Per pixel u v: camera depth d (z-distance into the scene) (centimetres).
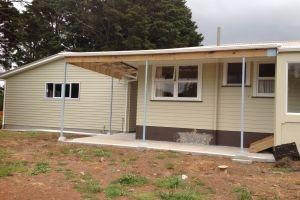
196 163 964
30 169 864
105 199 639
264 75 1239
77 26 3897
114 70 1623
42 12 3600
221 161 1009
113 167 902
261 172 874
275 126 1066
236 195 671
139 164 944
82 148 1199
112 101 1977
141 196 653
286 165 946
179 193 664
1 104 3194
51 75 2172
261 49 1073
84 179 774
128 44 3484
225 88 1292
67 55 1338
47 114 2175
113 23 3659
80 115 2062
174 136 1355
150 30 3675
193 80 1337
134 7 3575
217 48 1113
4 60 2844
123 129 1944
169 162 972
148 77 1411
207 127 1309
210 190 704
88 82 2052
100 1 3784
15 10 2605
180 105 1353
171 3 3972
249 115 1251
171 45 3759
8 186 710
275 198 651
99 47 3878
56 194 662
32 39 3694
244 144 1248
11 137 1528
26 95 2244
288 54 1056
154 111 1393
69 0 3916
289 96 1059
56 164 930
